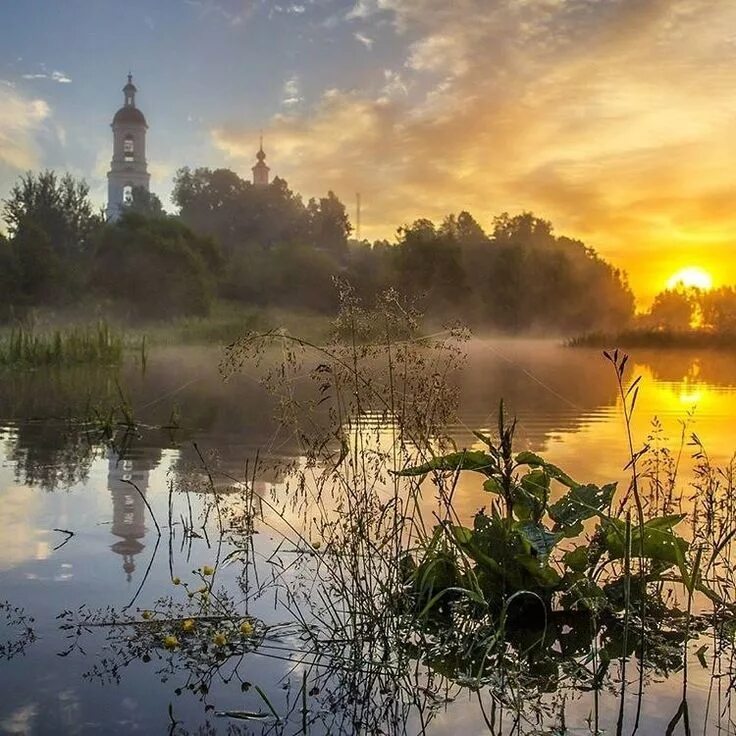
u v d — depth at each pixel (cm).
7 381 1202
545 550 271
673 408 858
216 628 263
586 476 471
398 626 271
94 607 276
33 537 357
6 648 242
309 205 9375
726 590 302
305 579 311
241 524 380
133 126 11594
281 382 432
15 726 195
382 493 432
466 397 979
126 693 215
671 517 295
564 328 5425
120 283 3641
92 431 682
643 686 228
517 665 241
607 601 281
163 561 327
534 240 6662
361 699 216
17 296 3222
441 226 6425
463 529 303
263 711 207
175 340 2584
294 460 530
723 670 239
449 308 4509
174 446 600
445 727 202
